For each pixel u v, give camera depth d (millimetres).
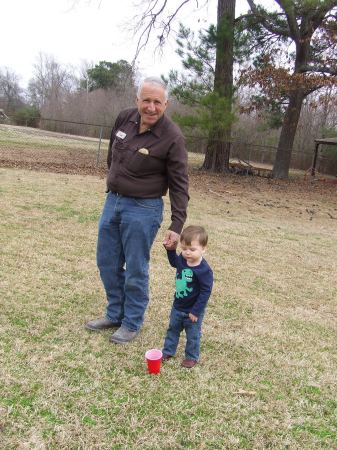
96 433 2377
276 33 18703
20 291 4121
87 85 54562
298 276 5789
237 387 2990
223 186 14758
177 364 3180
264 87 17547
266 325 4086
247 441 2479
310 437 2564
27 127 40125
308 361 3475
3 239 5625
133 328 3434
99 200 8953
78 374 2896
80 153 20625
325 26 17438
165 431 2461
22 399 2576
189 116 16156
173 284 4797
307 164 30562
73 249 5598
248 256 6441
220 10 16984
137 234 3225
